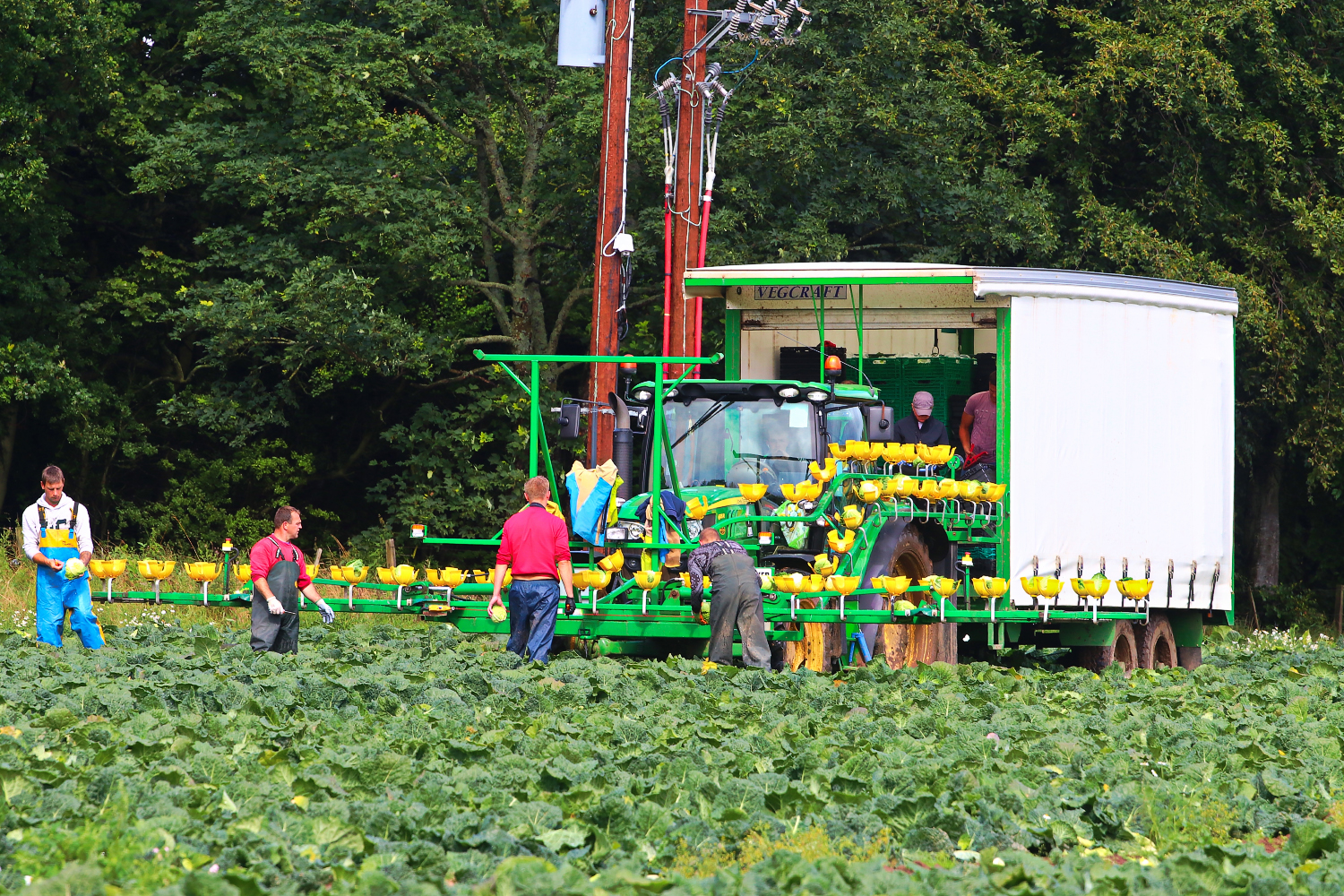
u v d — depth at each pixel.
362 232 74.44
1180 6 80.94
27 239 76.44
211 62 85.00
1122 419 44.19
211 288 76.31
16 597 54.94
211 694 26.36
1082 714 28.88
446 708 25.91
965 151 82.06
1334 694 34.47
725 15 58.47
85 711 25.39
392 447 90.62
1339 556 102.06
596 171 75.56
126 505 83.06
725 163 72.88
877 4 74.56
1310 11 89.06
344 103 72.12
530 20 81.81
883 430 41.03
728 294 47.69
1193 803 19.67
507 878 14.22
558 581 36.38
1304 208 82.75
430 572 40.69
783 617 35.88
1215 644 63.69
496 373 82.50
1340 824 18.92
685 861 16.23
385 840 16.33
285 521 35.50
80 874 13.34
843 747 22.97
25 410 84.50
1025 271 42.50
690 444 40.94
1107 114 85.44
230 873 14.02
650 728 24.39
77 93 74.81
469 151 83.19
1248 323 79.62
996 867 16.03
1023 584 39.84
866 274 43.59
